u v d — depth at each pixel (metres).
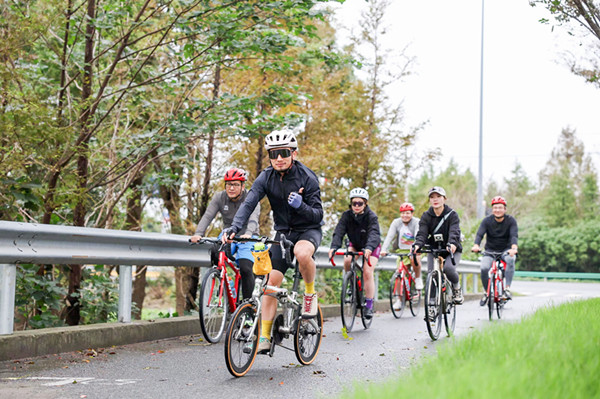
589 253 60.22
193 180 12.79
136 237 7.69
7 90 7.88
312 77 16.33
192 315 9.52
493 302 10.92
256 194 6.01
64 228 6.71
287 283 12.02
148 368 6.05
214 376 5.70
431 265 8.85
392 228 12.01
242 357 5.70
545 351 4.41
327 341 8.30
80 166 9.57
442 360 4.36
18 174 8.45
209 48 9.52
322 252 12.02
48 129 7.79
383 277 16.67
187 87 10.70
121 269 7.79
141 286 17.06
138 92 11.07
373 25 18.06
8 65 8.38
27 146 7.90
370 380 5.48
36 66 9.66
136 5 9.96
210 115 9.88
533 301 16.78
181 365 6.26
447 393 3.15
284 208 6.07
